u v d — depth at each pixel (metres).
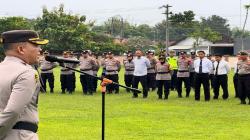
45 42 6.36
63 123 17.59
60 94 30.56
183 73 28.64
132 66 32.78
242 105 24.16
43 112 20.70
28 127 6.17
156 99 27.23
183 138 14.78
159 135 15.28
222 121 18.39
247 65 24.58
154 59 33.38
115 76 31.44
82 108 22.30
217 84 27.67
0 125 5.89
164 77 27.31
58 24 72.75
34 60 6.32
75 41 71.94
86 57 30.47
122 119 18.70
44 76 31.28
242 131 16.12
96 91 32.69
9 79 6.04
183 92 32.78
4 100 6.07
